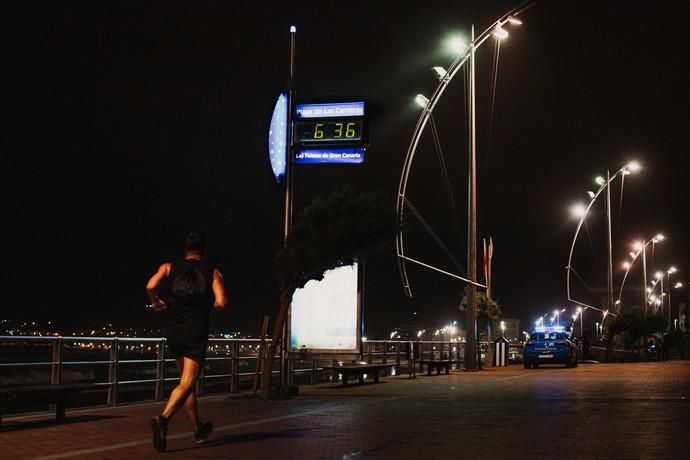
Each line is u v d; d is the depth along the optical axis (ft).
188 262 29.30
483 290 133.90
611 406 46.55
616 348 234.99
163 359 51.67
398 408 46.39
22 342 40.47
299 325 79.61
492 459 27.45
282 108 63.41
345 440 32.30
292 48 63.98
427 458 27.71
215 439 32.53
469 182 106.83
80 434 34.17
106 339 46.73
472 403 49.57
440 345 104.47
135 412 44.09
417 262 98.99
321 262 54.65
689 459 27.25
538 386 66.18
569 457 27.78
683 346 243.40
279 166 62.80
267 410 45.55
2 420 39.52
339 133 62.80
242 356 61.57
